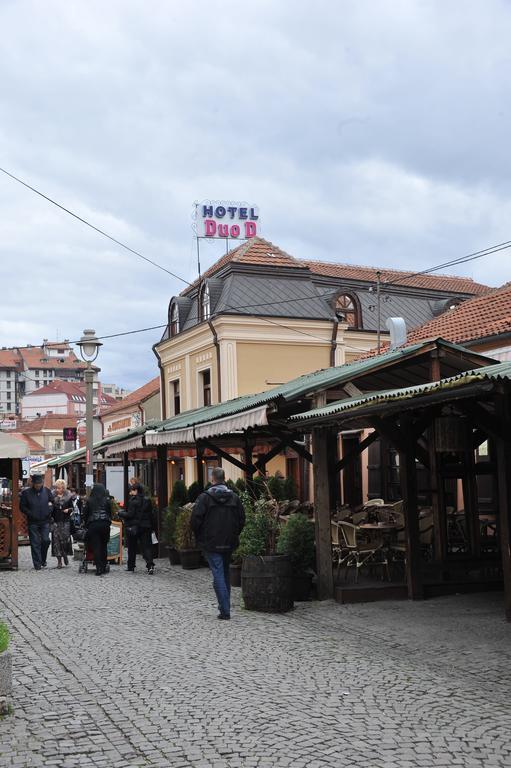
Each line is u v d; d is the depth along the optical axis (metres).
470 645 8.55
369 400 9.68
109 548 17.70
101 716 6.32
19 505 17.59
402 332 19.55
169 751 5.49
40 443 81.38
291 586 11.16
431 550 14.05
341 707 6.42
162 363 34.44
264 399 13.36
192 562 16.59
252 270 30.02
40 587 14.20
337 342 30.20
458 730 5.80
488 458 15.62
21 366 175.50
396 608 10.88
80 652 8.67
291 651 8.55
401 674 7.46
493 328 16.33
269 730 5.87
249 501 13.06
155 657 8.36
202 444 16.34
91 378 21.16
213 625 10.13
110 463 29.94
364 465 21.38
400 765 5.14
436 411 11.67
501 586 12.14
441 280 37.31
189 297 33.44
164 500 19.61
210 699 6.72
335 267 34.62
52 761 5.34
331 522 12.77
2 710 6.41
